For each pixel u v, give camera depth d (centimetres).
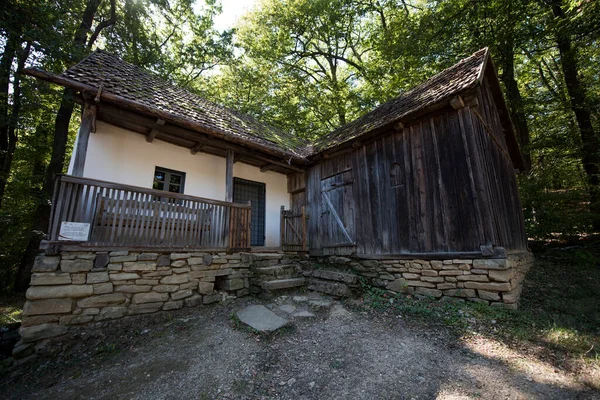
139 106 496
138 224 472
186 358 334
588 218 757
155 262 482
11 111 853
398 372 293
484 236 470
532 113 1135
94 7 1035
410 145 606
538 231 804
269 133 929
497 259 450
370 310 483
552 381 267
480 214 479
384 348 346
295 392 265
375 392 260
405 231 591
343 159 770
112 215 448
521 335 360
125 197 466
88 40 1127
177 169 686
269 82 1739
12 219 845
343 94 1742
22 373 326
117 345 380
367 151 701
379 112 812
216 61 1587
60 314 382
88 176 546
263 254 667
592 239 810
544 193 861
